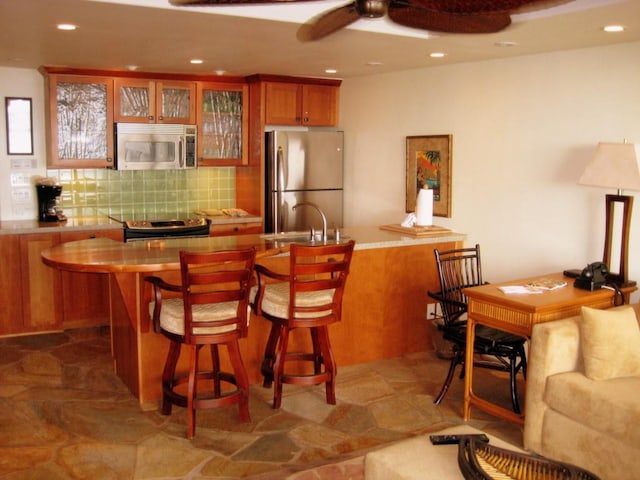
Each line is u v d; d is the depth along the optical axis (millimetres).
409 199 5906
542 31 3803
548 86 4664
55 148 5672
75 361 4820
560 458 3227
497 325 3664
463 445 2547
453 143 5426
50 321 5535
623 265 4016
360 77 6387
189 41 4293
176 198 6598
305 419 3857
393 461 2604
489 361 4914
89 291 5648
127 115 5891
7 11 3369
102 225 5625
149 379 4020
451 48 4508
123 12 3389
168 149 6090
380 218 6301
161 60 5180
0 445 3459
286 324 3834
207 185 6738
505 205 5047
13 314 5398
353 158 6586
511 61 4902
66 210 6113
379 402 4129
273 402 4059
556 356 3281
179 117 6133
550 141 4680
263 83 6191
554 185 4672
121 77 5816
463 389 4375
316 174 6500
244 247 4156
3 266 5312
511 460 2494
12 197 5852
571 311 3604
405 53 4773
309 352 4551
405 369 4723
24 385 4320
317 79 6480
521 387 4414
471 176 5297
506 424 3848
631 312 3350
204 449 3457
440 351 5004
